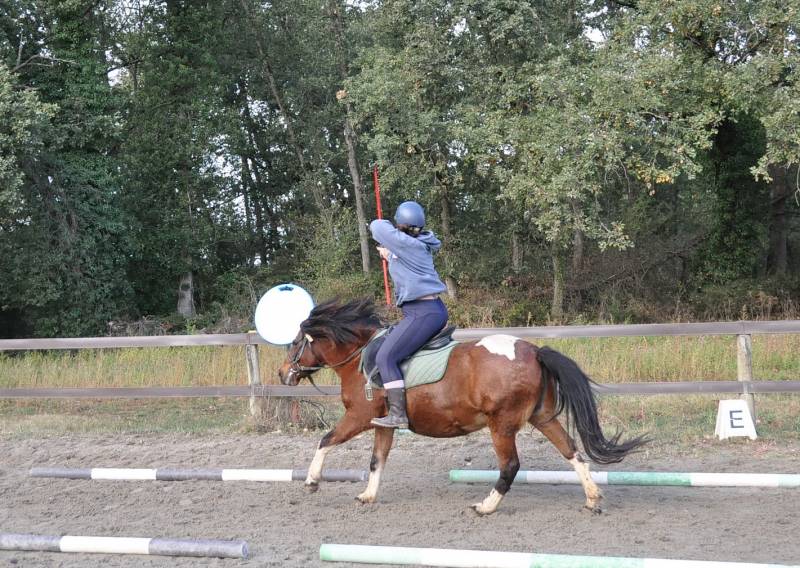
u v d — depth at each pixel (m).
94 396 10.21
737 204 21.39
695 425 8.69
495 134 17.58
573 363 5.56
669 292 21.70
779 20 15.52
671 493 6.36
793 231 25.12
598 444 5.48
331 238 25.52
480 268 22.47
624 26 17.44
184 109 24.64
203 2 25.95
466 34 19.81
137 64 26.61
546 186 16.34
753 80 15.15
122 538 5.21
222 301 27.08
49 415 11.46
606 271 21.94
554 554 4.67
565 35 20.88
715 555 4.82
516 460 5.70
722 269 21.47
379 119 19.92
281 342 8.38
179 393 9.90
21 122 16.80
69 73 20.98
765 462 7.15
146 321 22.05
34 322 21.73
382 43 22.20
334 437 6.26
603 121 15.91
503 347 5.71
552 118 16.16
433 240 5.89
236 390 9.66
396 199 26.50
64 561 5.19
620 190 22.45
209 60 25.14
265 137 31.39
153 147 23.75
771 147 15.25
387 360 5.74
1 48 19.91
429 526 5.65
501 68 18.88
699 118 15.71
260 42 28.55
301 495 6.66
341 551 4.84
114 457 8.55
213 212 27.06
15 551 5.43
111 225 21.44
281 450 8.49
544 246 22.34
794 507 5.79
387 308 8.34
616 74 15.22
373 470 6.27
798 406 9.38
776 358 10.94
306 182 28.59
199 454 8.48
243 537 5.57
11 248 20.00
